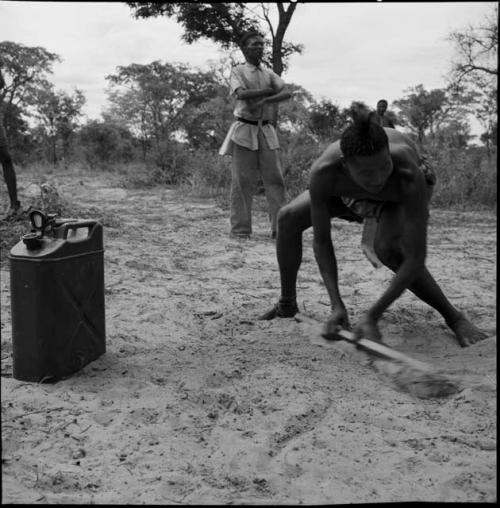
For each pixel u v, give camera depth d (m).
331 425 2.96
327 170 3.54
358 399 3.28
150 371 3.67
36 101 42.75
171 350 4.07
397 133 3.87
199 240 8.32
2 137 7.46
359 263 7.19
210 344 4.21
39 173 22.84
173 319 4.77
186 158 18.66
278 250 4.59
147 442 2.80
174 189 16.88
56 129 42.31
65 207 8.98
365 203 3.85
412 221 3.42
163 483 2.46
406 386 3.38
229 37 17.56
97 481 2.48
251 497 2.39
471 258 7.69
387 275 6.57
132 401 3.22
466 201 14.11
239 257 7.27
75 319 3.60
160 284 5.81
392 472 2.57
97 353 3.83
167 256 7.13
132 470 2.57
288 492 2.42
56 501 2.32
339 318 3.69
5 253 6.22
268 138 8.38
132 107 47.94
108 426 2.96
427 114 34.31
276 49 16.42
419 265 3.48
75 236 3.66
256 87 8.30
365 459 2.67
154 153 19.23
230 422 3.01
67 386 3.43
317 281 6.25
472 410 3.09
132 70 47.09
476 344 4.26
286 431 2.91
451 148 16.92
